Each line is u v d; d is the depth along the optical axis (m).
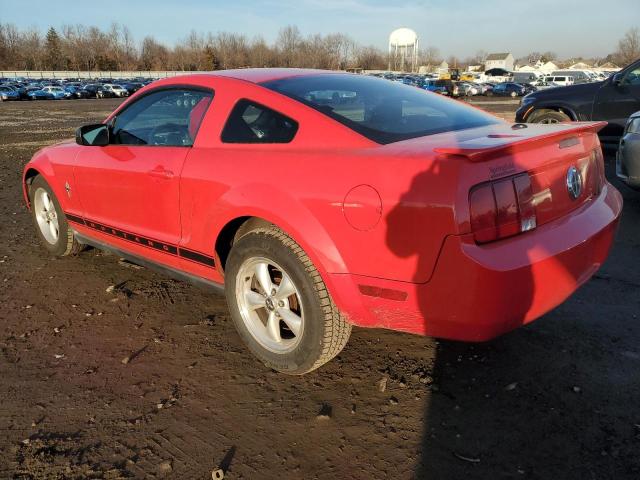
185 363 3.01
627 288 3.80
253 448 2.33
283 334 2.96
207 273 3.18
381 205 2.25
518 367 2.87
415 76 74.62
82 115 27.22
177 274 3.43
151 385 2.80
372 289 2.36
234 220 2.90
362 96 3.11
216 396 2.70
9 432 2.46
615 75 8.66
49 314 3.62
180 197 3.11
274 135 2.80
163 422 2.51
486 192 2.15
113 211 3.72
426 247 2.18
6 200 7.18
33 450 2.34
